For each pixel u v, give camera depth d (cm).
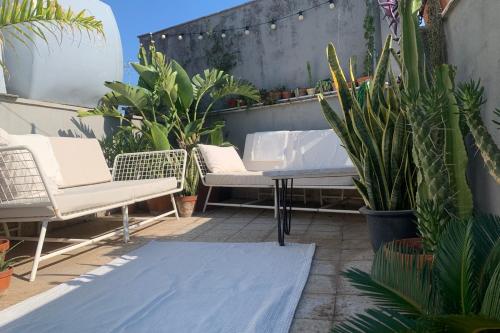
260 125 599
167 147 488
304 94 568
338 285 217
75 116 471
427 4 313
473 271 108
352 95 255
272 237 346
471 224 113
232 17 654
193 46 689
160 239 361
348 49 571
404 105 221
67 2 462
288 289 211
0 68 382
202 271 254
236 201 571
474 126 144
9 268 230
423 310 103
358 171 259
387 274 113
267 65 629
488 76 195
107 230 408
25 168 262
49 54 433
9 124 385
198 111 656
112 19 538
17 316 193
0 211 263
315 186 413
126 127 508
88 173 402
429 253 164
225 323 176
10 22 237
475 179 237
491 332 78
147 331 172
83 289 229
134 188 349
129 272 258
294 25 608
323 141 505
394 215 233
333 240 322
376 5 550
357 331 91
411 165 238
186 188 488
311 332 164
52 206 251
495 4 181
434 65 298
